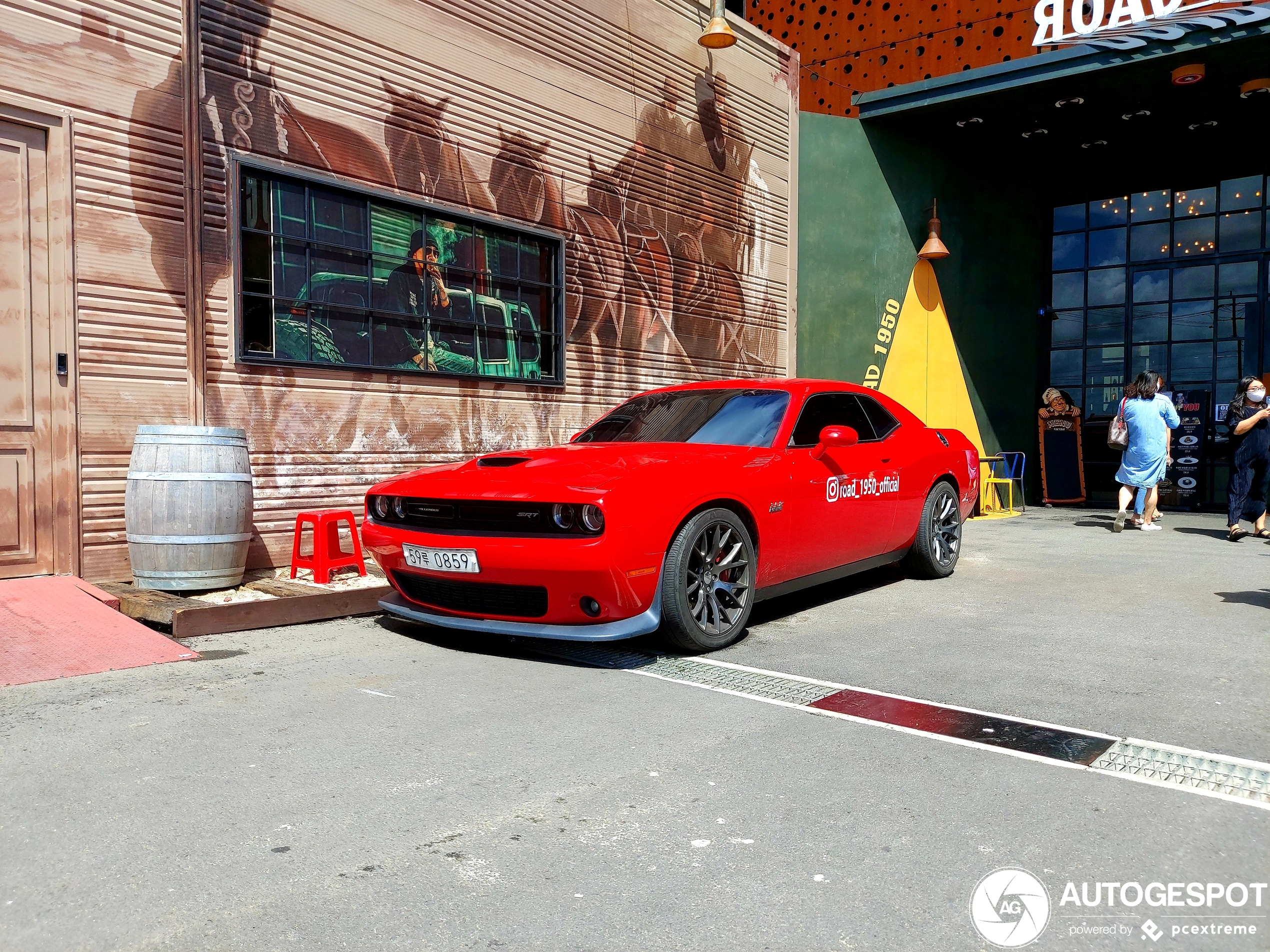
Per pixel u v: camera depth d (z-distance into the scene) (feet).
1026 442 42.63
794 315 35.40
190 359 16.88
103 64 15.72
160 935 5.50
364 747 8.82
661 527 11.85
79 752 8.64
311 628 14.56
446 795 7.67
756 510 13.55
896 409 18.76
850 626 14.66
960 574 20.21
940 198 39.01
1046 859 6.52
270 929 5.57
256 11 17.89
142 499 14.82
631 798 7.61
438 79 21.52
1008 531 30.17
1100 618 15.20
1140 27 30.30
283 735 9.16
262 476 18.19
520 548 11.74
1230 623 14.73
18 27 14.74
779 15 44.55
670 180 29.17
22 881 6.15
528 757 8.58
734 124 31.99
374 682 11.21
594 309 26.35
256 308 18.11
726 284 31.83
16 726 9.39
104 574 15.87
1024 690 10.85
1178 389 40.40
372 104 20.08
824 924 5.64
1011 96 34.22
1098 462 42.11
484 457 14.42
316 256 19.15
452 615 13.21
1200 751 8.72
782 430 14.96
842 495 15.60
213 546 15.02
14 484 14.80
